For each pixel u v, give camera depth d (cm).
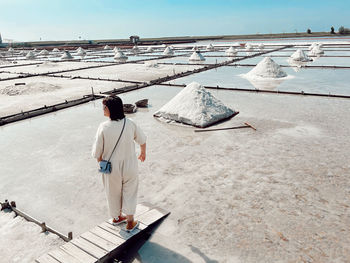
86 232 285
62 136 644
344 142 546
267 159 484
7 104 962
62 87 1261
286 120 699
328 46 3256
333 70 1545
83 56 3384
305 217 323
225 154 513
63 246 265
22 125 742
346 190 378
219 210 343
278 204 351
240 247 279
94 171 466
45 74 1702
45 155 538
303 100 902
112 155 253
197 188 398
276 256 265
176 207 352
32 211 358
